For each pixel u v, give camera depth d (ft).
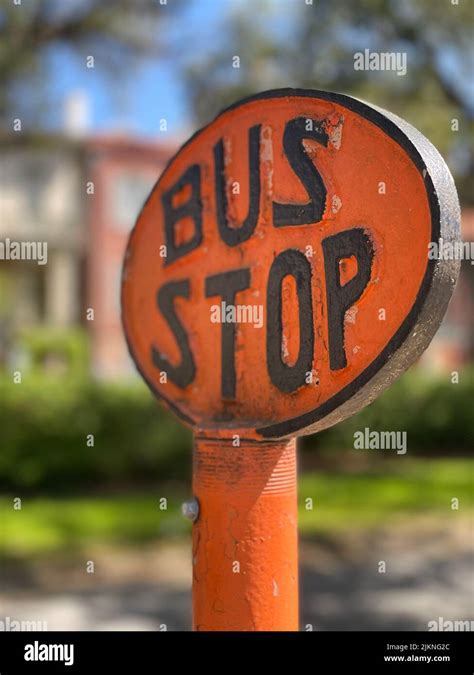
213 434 6.15
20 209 69.72
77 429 32.50
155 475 34.35
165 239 6.97
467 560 23.99
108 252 72.33
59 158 70.64
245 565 6.01
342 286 5.58
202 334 6.64
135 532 25.18
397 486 32.48
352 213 5.59
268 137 6.21
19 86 28.94
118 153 72.43
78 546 23.94
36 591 20.56
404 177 5.31
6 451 31.60
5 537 24.43
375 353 5.37
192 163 6.78
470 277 61.41
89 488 32.58
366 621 18.49
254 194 6.23
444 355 60.70
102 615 18.72
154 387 6.93
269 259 6.13
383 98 36.29
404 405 43.09
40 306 73.92
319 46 35.50
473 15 35.17
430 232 5.09
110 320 72.59
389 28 35.99
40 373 34.88
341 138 5.70
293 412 5.91
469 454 43.32
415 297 5.14
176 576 22.02
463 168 39.47
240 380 6.29
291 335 5.95
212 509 6.16
